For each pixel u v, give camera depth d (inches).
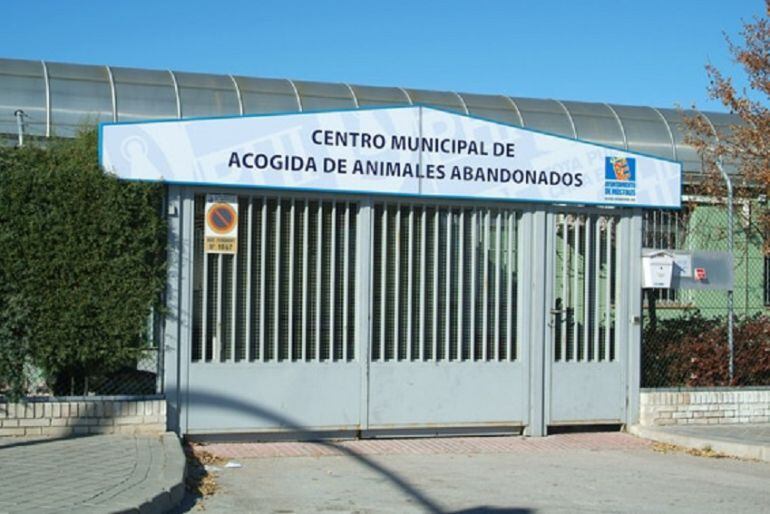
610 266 503.2
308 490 348.5
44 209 402.6
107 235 408.2
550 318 486.0
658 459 435.8
